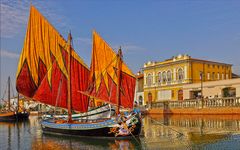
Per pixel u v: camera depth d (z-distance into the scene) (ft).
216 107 186.50
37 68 123.95
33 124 174.81
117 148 79.15
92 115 120.37
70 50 112.98
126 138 92.73
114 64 103.91
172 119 168.86
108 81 105.09
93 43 109.91
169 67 259.19
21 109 262.47
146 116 205.57
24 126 159.43
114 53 103.96
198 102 197.98
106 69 105.91
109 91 104.42
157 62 272.31
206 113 190.08
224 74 264.93
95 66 108.99
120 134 92.48
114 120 93.20
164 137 94.43
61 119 117.29
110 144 85.30
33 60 123.54
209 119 156.46
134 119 92.84
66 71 115.24
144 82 282.36
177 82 251.39
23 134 117.91
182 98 243.81
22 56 121.39
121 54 102.89
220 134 96.68
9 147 86.79
